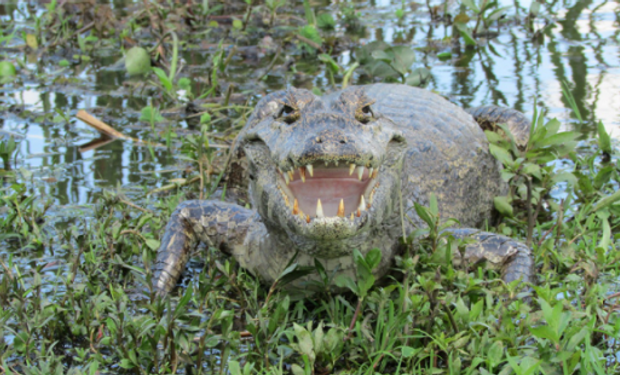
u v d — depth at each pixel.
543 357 2.90
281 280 3.60
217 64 7.66
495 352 2.92
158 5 9.39
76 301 3.67
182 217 4.35
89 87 8.00
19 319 3.36
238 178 5.59
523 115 5.93
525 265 3.95
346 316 3.43
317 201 3.32
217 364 3.21
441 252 3.68
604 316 3.38
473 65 8.41
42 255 4.49
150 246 4.28
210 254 4.32
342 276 3.40
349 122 3.38
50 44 9.34
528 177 4.52
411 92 5.89
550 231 4.52
